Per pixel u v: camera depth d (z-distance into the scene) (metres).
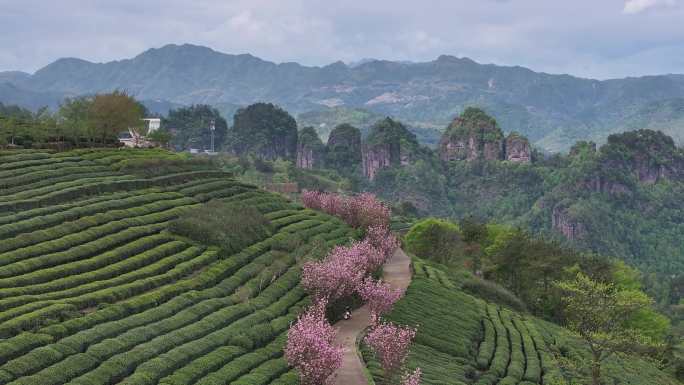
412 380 48.16
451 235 131.50
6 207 73.06
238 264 75.62
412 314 75.69
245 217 88.25
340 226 105.81
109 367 45.44
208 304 61.88
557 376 66.62
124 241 72.31
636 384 74.75
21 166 90.38
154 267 67.56
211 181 108.81
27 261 61.28
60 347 46.81
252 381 47.84
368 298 67.56
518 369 66.75
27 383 41.44
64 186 84.38
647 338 64.75
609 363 79.62
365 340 60.00
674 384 86.06
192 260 71.88
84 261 64.56
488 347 73.62
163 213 82.94
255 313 62.84
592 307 66.12
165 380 45.41
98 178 91.62
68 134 119.38
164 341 51.66
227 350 52.88
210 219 82.38
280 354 56.06
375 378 53.81
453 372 61.22
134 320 54.69
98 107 125.56
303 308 67.25
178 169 108.50
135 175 98.81
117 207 81.81
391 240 99.31
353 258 74.25
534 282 116.12
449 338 71.81
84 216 75.94
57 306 52.66
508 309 99.31
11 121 110.06
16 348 45.28
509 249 119.19
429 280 94.31
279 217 102.38
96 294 57.47
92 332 50.28
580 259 126.56
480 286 104.12
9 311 50.38
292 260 81.38
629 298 66.12
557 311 111.62
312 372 47.72
